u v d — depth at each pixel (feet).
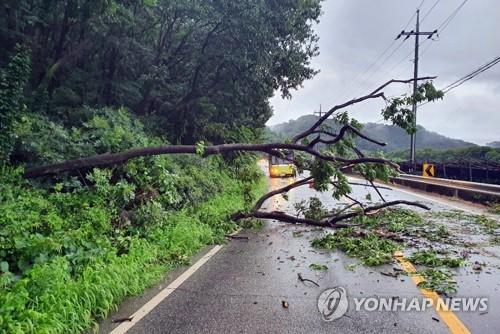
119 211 26.11
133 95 53.01
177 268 22.70
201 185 43.78
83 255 18.65
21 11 37.19
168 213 29.91
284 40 58.59
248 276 20.99
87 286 15.52
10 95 25.62
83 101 45.52
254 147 32.83
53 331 12.80
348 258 24.93
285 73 62.34
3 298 13.26
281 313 15.74
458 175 71.51
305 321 14.94
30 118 31.40
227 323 14.80
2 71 28.73
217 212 36.70
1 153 25.21
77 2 36.55
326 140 32.55
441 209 47.55
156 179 30.63
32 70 41.68
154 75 50.44
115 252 20.13
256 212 35.50
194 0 48.52
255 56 53.26
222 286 19.26
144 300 17.33
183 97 60.23
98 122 35.06
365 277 20.70
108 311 15.97
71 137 31.65
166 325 14.67
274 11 53.47
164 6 48.80
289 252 26.68
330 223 34.30
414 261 23.62
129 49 50.16
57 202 24.47
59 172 27.84
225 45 53.21
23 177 26.11
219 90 61.16
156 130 52.13
